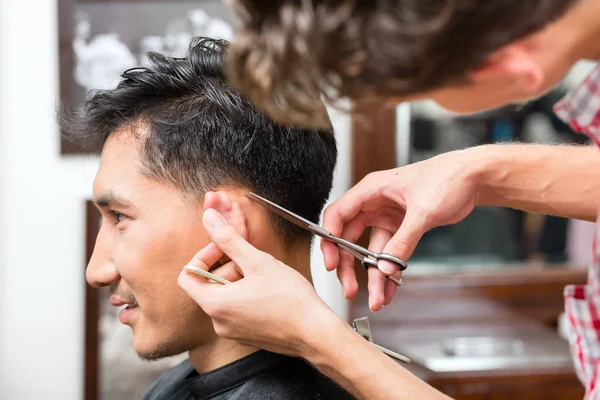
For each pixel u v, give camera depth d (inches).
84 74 70.6
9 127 71.5
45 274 73.2
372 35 18.5
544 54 20.8
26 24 70.7
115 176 29.9
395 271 30.1
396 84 19.3
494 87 21.0
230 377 32.0
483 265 71.7
